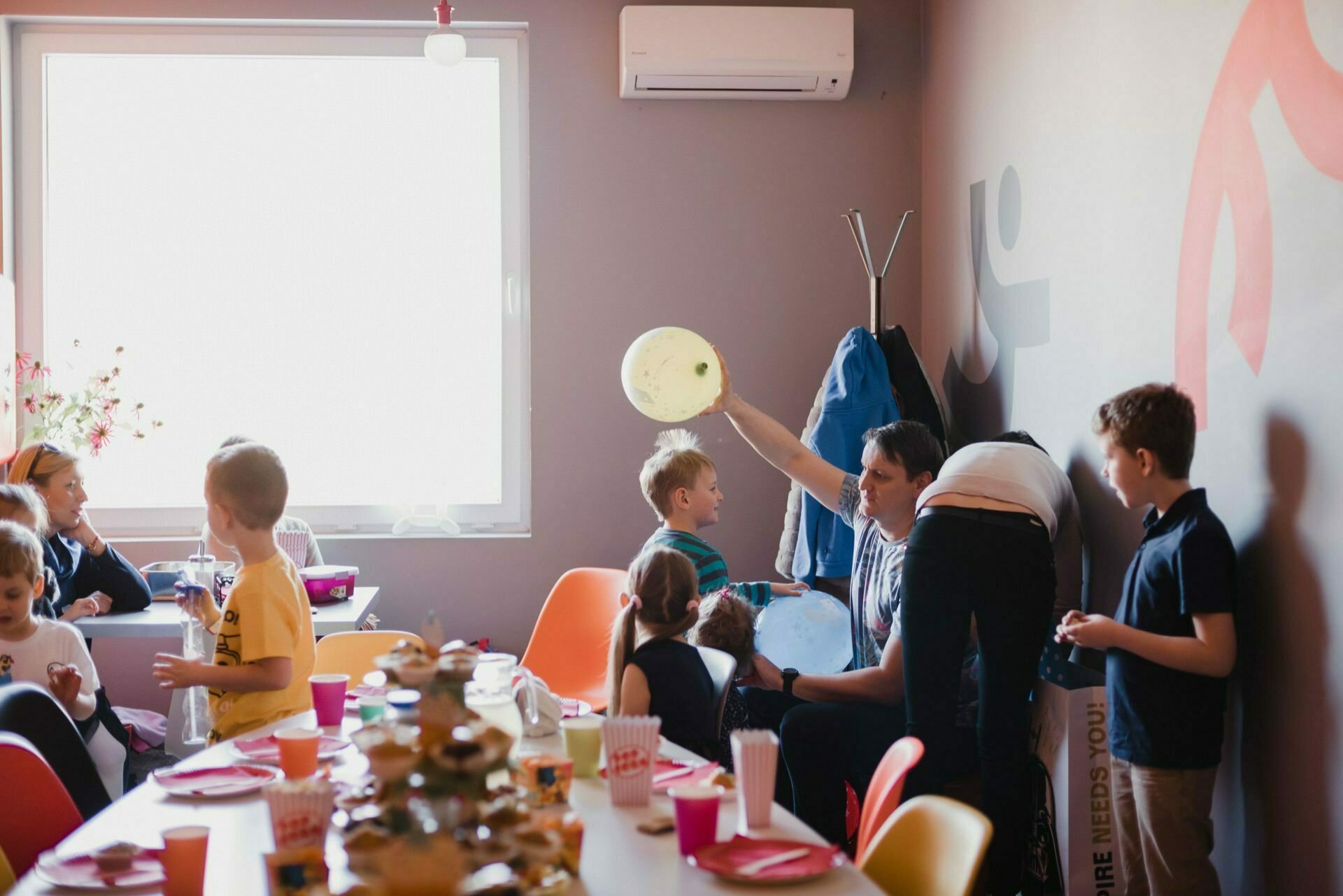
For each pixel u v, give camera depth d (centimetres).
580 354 398
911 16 401
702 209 399
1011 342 317
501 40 402
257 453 217
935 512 235
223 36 398
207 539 370
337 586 334
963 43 357
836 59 382
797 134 400
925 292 400
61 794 165
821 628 290
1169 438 195
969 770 242
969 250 352
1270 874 197
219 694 213
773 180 400
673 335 293
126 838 138
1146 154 238
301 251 405
